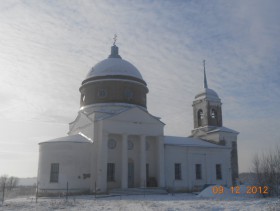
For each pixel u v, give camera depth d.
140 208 19.52
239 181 48.41
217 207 19.47
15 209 20.41
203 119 52.44
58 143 36.06
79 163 35.97
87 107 42.88
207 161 45.88
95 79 43.62
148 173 41.12
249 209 18.03
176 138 47.62
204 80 55.00
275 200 23.06
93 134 37.53
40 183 35.72
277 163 30.00
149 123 40.66
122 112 38.88
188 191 42.88
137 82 44.47
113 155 38.84
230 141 49.88
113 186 37.81
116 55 48.16
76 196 33.34
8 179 82.00
